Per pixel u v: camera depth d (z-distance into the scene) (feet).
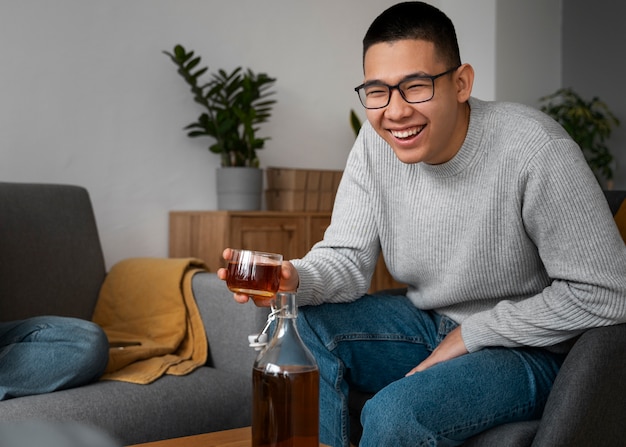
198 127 9.96
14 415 4.97
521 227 4.70
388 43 4.31
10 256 6.84
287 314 3.20
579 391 4.09
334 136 11.88
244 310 6.38
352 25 12.07
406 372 5.13
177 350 6.86
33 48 8.83
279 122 11.21
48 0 8.93
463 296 5.04
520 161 4.53
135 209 9.73
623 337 4.25
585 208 4.37
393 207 5.21
